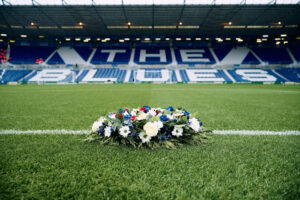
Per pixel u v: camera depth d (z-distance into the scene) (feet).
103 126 7.20
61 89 51.44
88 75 104.12
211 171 5.06
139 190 4.17
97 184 4.46
